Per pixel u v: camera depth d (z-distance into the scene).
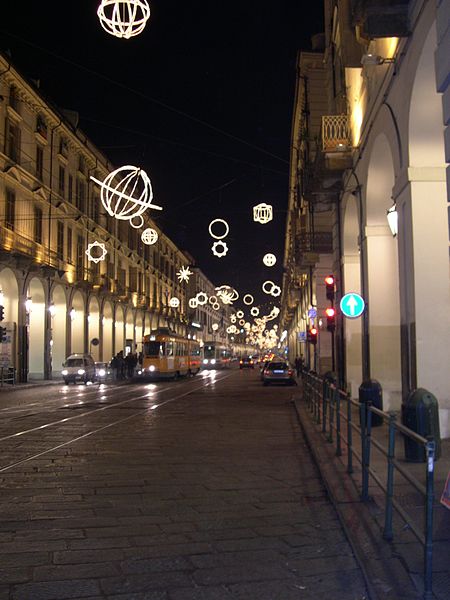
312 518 6.75
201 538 6.03
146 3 7.85
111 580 4.89
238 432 13.98
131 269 55.50
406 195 11.29
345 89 18.77
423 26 9.70
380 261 15.67
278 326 124.00
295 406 19.73
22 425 15.10
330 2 20.86
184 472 9.36
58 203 38.56
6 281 33.50
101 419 16.53
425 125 10.87
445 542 5.34
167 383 37.81
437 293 10.90
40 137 35.69
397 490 7.34
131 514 6.93
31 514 6.89
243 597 4.54
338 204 20.98
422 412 9.07
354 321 20.25
